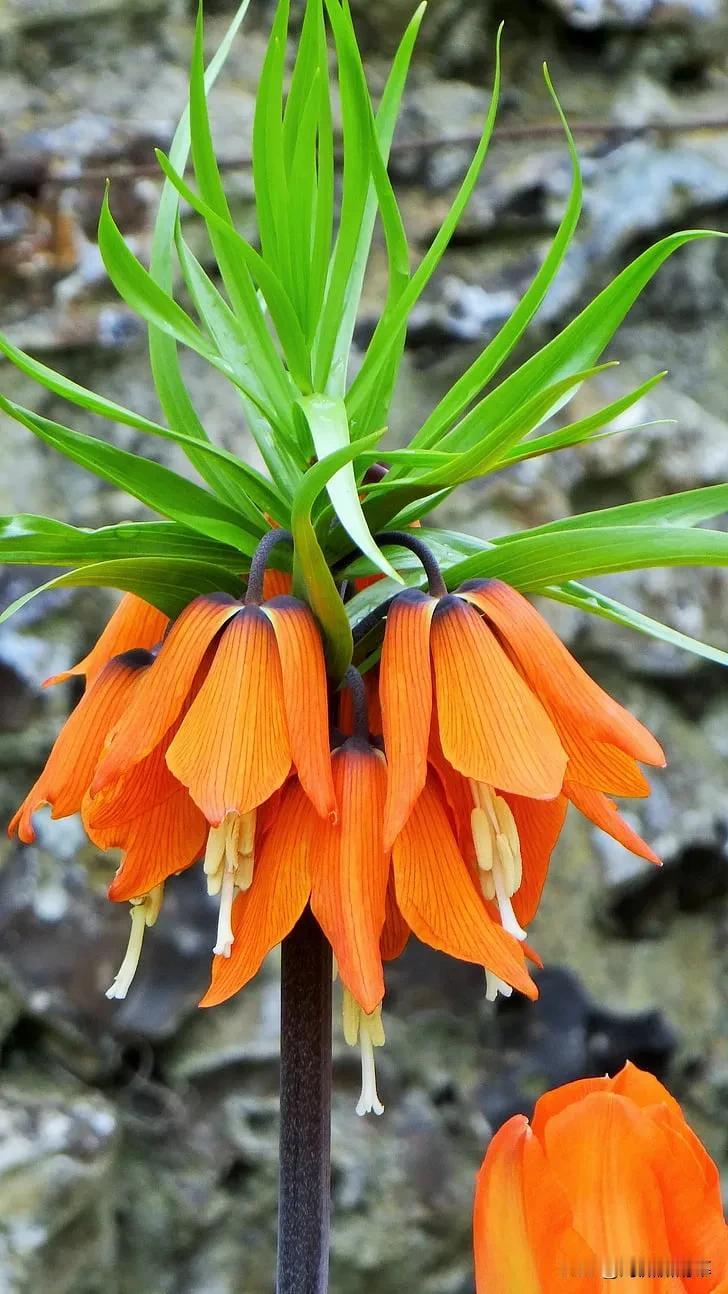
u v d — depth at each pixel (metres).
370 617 0.55
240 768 0.51
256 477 0.56
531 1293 0.50
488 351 0.57
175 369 0.59
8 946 1.08
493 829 0.54
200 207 0.53
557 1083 1.18
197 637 0.53
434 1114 1.15
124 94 1.23
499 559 0.54
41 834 1.11
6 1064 1.09
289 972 0.55
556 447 0.56
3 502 1.14
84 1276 1.06
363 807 0.53
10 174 1.17
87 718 0.55
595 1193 0.50
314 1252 0.55
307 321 0.58
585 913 1.23
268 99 0.56
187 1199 1.10
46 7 1.22
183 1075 1.11
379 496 0.56
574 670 0.52
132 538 0.56
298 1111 0.55
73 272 1.18
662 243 0.54
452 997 1.17
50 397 1.17
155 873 0.55
